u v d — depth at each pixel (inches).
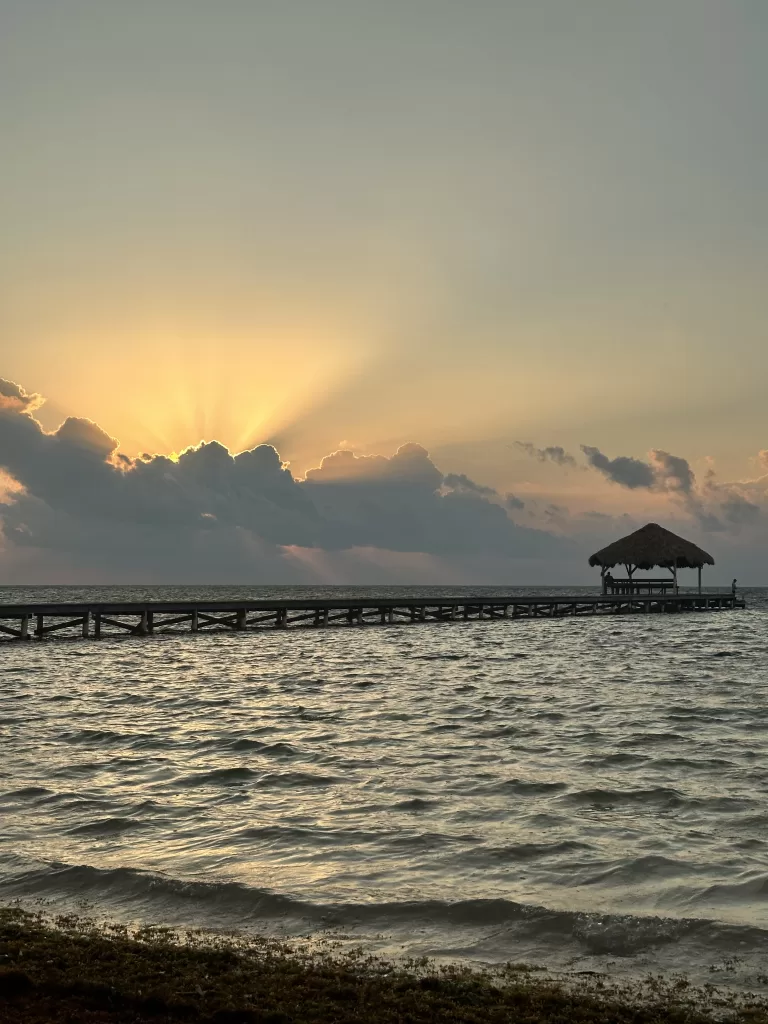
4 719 837.2
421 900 368.2
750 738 730.8
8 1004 275.6
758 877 394.0
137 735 748.6
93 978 292.4
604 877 398.3
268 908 362.3
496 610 3009.4
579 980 301.3
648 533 3206.2
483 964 314.3
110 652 1626.5
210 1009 276.4
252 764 633.0
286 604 2274.9
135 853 431.2
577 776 594.6
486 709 905.5
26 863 412.5
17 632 1868.8
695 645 1817.2
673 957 318.3
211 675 1250.0
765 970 307.7
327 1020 271.7
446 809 511.8
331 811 507.8
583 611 2967.5
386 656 1573.6
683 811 507.2
